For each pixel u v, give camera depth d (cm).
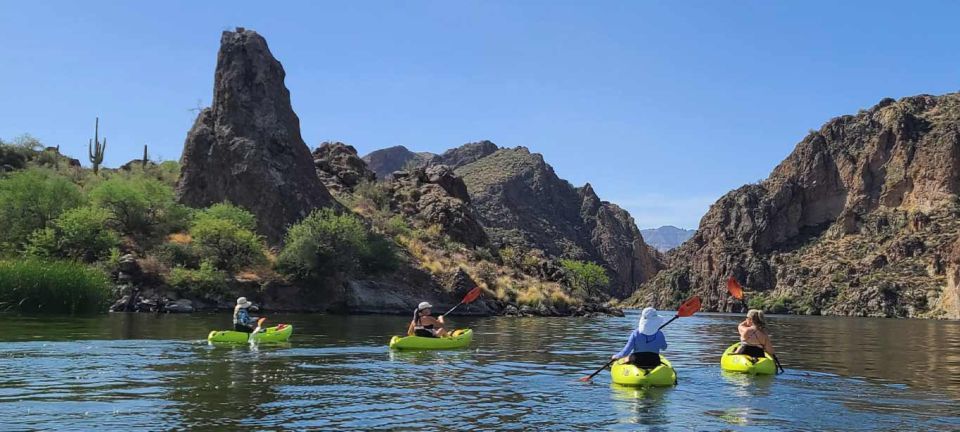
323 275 5534
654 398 1398
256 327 2567
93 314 3772
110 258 4947
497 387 1512
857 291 17125
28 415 1155
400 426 1122
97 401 1276
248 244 5488
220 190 6500
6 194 5409
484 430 1105
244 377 1586
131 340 2356
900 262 17975
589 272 13338
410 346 2303
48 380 1501
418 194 8444
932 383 1653
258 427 1096
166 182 7300
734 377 1717
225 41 7000
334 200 7006
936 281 16400
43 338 2347
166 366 1741
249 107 6775
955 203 19238
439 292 6053
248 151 6525
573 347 2517
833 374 1817
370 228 6575
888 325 6819
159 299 4631
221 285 4978
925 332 4809
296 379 1573
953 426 1170
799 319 9819
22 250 5150
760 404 1345
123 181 6369
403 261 6191
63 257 4956
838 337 3828
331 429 1093
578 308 6681
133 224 5797
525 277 7156
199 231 5450
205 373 1638
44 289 3675
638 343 1605
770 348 1889
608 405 1320
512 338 2980
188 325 3128
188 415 1170
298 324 3669
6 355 1906
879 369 1955
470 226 8094
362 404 1293
